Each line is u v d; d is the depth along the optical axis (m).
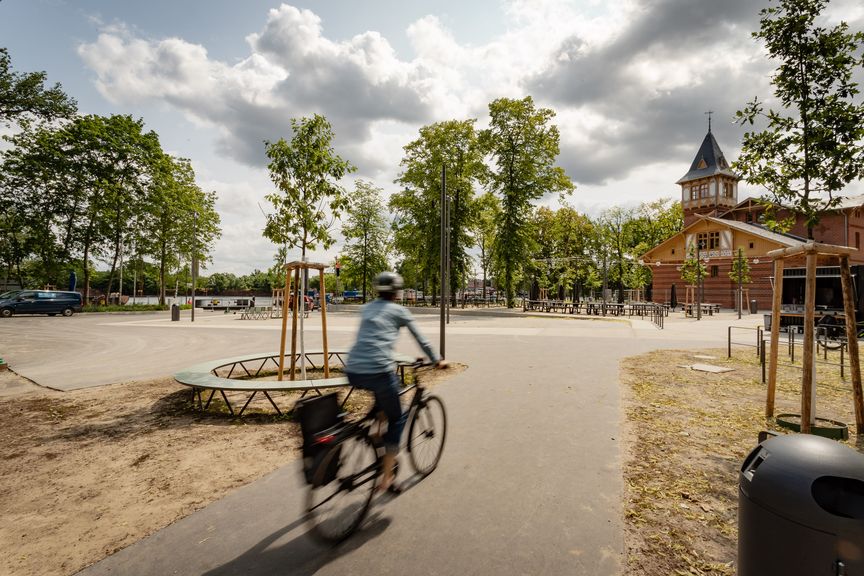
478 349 12.34
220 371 9.41
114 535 3.06
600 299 59.28
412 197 38.38
